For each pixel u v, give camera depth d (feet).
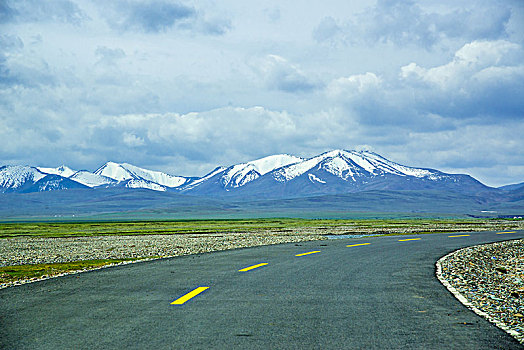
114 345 31.99
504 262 90.38
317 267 76.59
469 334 34.81
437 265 79.87
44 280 62.64
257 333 34.99
